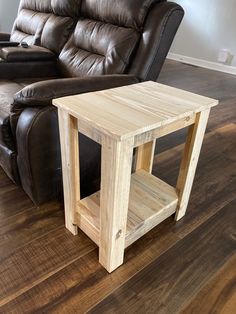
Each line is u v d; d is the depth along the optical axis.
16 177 1.35
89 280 1.04
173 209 1.28
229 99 3.03
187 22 4.33
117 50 1.47
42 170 1.20
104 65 1.52
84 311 0.94
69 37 1.90
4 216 1.30
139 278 1.05
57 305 0.95
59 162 1.23
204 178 1.68
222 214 1.40
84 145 1.29
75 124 0.97
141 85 1.21
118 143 0.79
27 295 0.98
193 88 3.30
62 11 1.93
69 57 1.81
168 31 1.38
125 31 1.48
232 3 3.74
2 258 1.10
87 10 1.76
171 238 1.24
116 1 1.53
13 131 1.22
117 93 1.09
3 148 1.31
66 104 0.95
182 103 1.03
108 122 0.84
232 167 1.81
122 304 0.96
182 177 1.25
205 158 1.90
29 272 1.05
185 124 1.04
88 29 1.71
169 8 1.36
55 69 1.99
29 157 1.14
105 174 0.88
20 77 1.86
